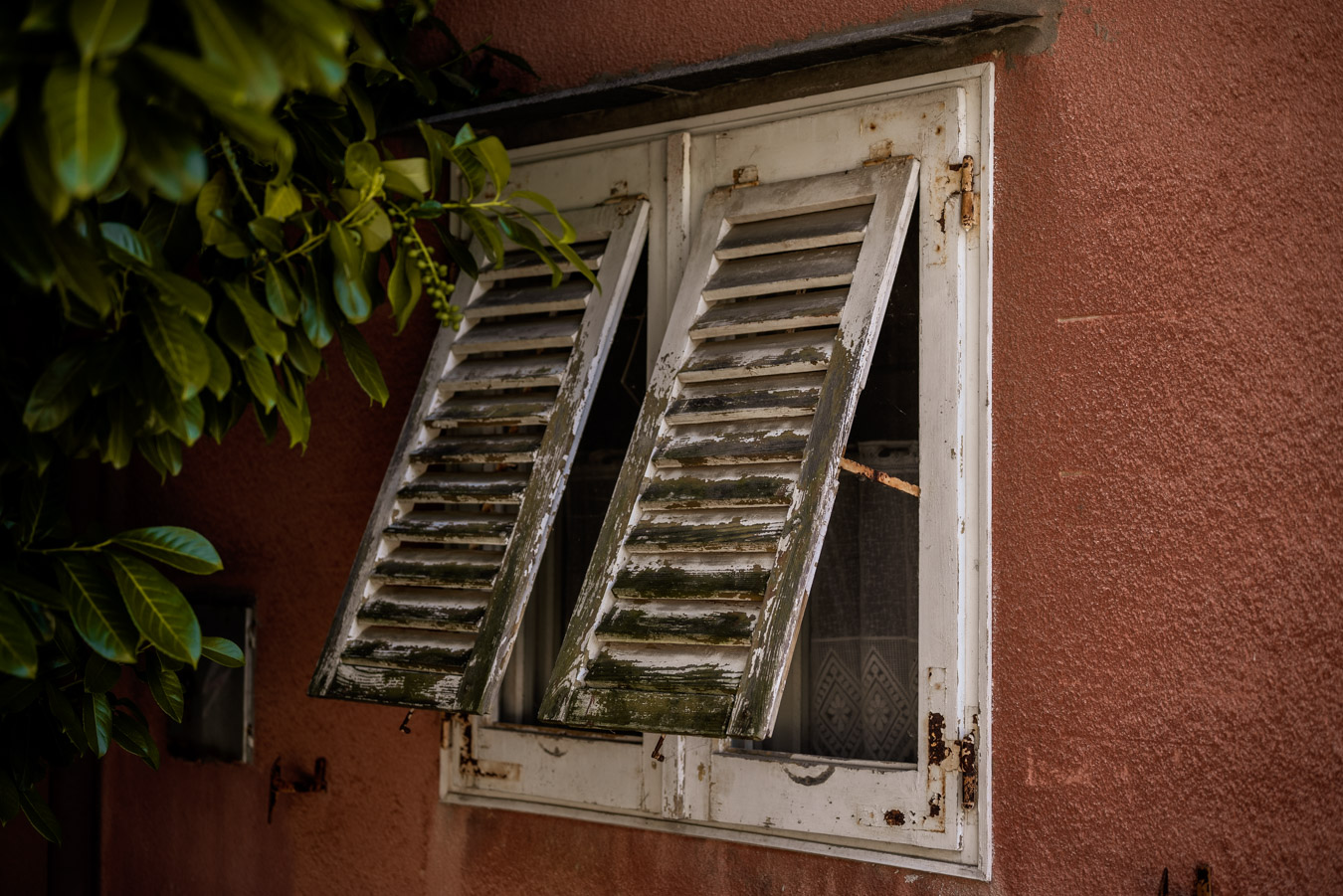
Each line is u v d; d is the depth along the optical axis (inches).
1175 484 75.7
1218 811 74.4
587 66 98.9
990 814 76.9
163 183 51.4
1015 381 79.5
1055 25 79.4
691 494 77.4
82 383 62.7
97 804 122.2
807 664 88.2
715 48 92.7
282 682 110.8
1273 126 77.8
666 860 89.4
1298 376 77.1
